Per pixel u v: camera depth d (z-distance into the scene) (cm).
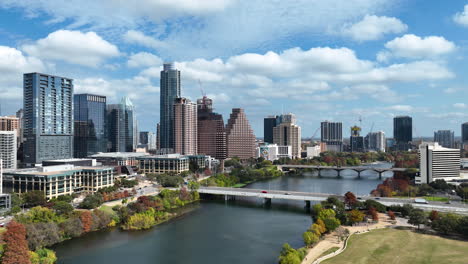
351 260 18100
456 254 18725
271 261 19925
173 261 19875
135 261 19812
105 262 19575
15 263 16300
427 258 18200
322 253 19600
